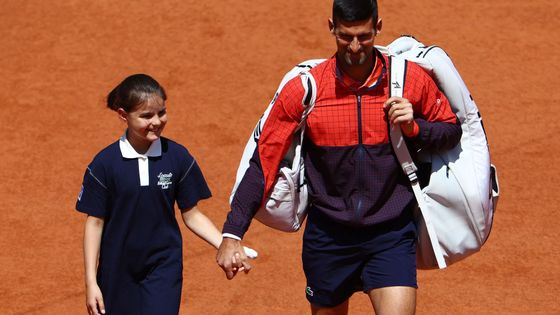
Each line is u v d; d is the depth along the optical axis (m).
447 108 17.66
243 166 18.34
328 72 17.14
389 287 17.61
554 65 41.03
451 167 18.05
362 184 17.39
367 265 18.11
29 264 27.89
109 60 41.44
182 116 37.06
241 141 35.38
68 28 43.94
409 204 18.02
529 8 45.81
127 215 17.67
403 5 45.53
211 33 43.06
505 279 26.70
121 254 17.94
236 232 17.56
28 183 32.78
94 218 17.77
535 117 36.94
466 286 26.38
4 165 33.97
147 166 17.56
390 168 17.34
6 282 26.94
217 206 31.12
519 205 30.81
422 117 17.61
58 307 25.73
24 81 40.03
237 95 38.53
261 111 37.41
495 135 35.59
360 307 25.50
